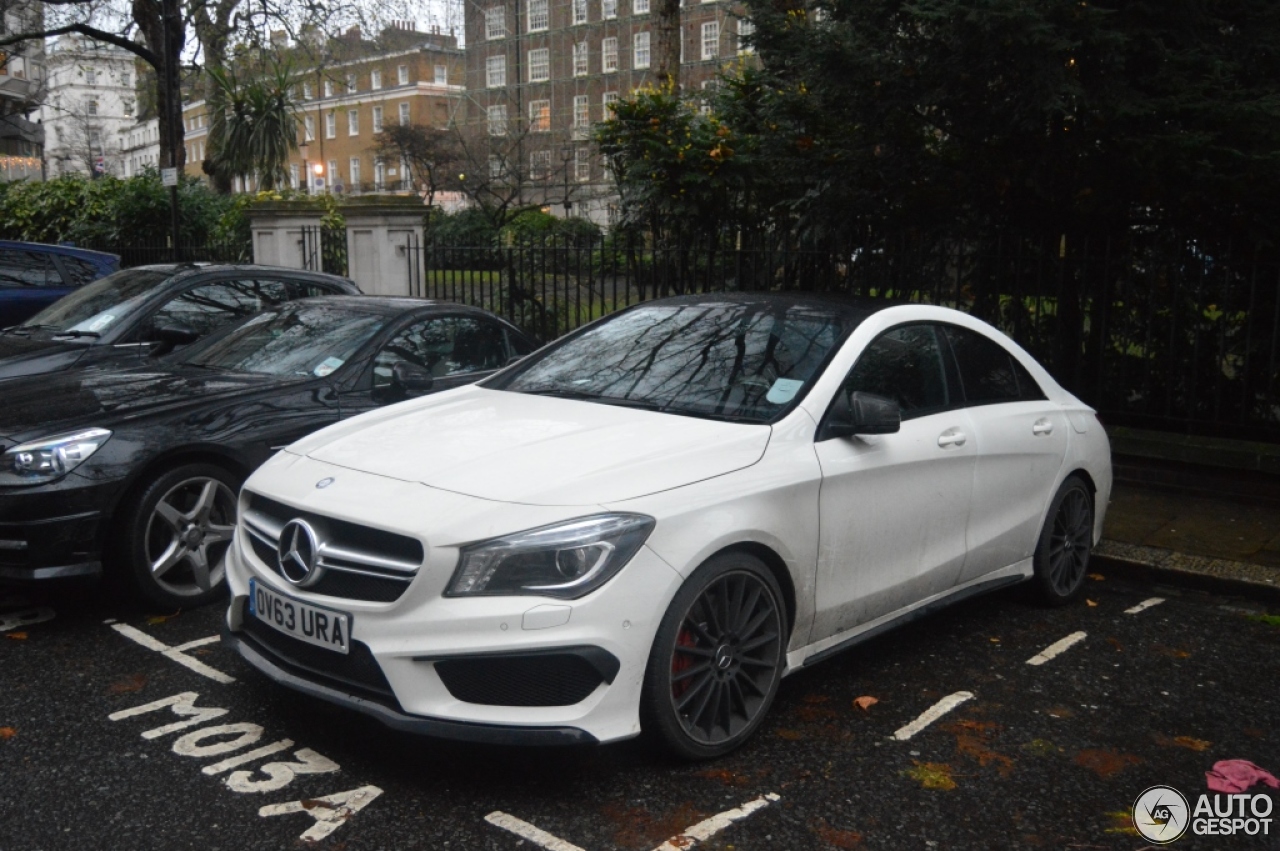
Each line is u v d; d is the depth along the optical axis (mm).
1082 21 6711
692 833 3318
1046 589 5508
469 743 3582
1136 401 8383
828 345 4500
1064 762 3877
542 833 3299
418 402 4801
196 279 7957
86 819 3352
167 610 5242
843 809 3498
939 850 3275
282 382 5836
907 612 4641
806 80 8023
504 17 66688
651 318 5133
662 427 4062
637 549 3471
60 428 5000
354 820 3355
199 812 3398
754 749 3900
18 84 39688
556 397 4594
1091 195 7762
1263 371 7844
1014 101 7242
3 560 4859
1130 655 4965
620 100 10195
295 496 3807
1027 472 5227
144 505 5086
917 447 4520
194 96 32094
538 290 12781
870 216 8844
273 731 3973
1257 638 5238
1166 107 6945
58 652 4758
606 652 3385
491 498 3535
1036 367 5637
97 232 18500
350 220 13820
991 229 8617
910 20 7387
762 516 3811
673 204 9930
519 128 50562
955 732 4098
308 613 3602
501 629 3322
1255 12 7281
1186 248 7902
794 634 4059
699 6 54062
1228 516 7156
